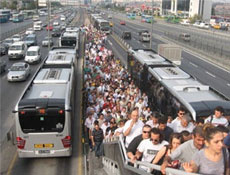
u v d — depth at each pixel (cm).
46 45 5512
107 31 7431
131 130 856
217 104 1312
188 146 520
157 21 12631
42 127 1299
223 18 12900
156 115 851
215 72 3550
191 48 5244
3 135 1739
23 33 7662
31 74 3331
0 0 16125
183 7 14300
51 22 11281
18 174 1315
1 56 4528
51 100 1315
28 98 1353
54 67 2062
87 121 1534
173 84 1670
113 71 2628
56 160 1445
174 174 400
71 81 1645
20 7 16200
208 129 433
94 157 1347
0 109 2173
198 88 1555
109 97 1772
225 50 4962
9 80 2964
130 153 662
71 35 4112
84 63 3512
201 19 12269
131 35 7250
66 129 1312
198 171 428
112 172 969
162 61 2286
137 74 2486
